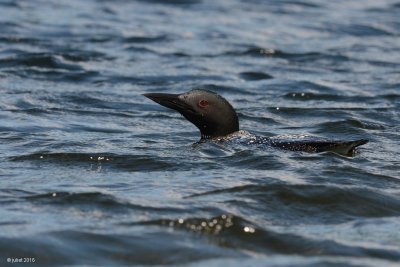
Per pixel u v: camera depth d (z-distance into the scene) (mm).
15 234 9719
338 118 17438
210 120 14852
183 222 10266
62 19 28797
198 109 14836
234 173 12477
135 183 11977
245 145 14203
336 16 31125
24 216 10445
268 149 13766
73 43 25234
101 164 13117
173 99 14898
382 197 11508
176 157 13422
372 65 23625
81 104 18453
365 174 12469
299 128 16547
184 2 32969
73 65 22375
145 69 22375
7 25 27219
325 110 18062
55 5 31250
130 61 23312
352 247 9797
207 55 24453
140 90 20156
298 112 18016
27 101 18422
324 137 15664
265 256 9508
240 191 11477
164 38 26547
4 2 31141
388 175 12508
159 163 13094
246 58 24250
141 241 9688
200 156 13523
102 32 26984
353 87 20719
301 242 9922
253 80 21516
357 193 11508
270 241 9953
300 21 30094
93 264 9180
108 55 23891
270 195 11352
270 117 17578
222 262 9266
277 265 9094
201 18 30188
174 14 30750
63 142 14539
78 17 29328
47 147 14133
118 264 9219
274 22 29828
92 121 16797
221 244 9789
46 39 25625
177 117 17391
